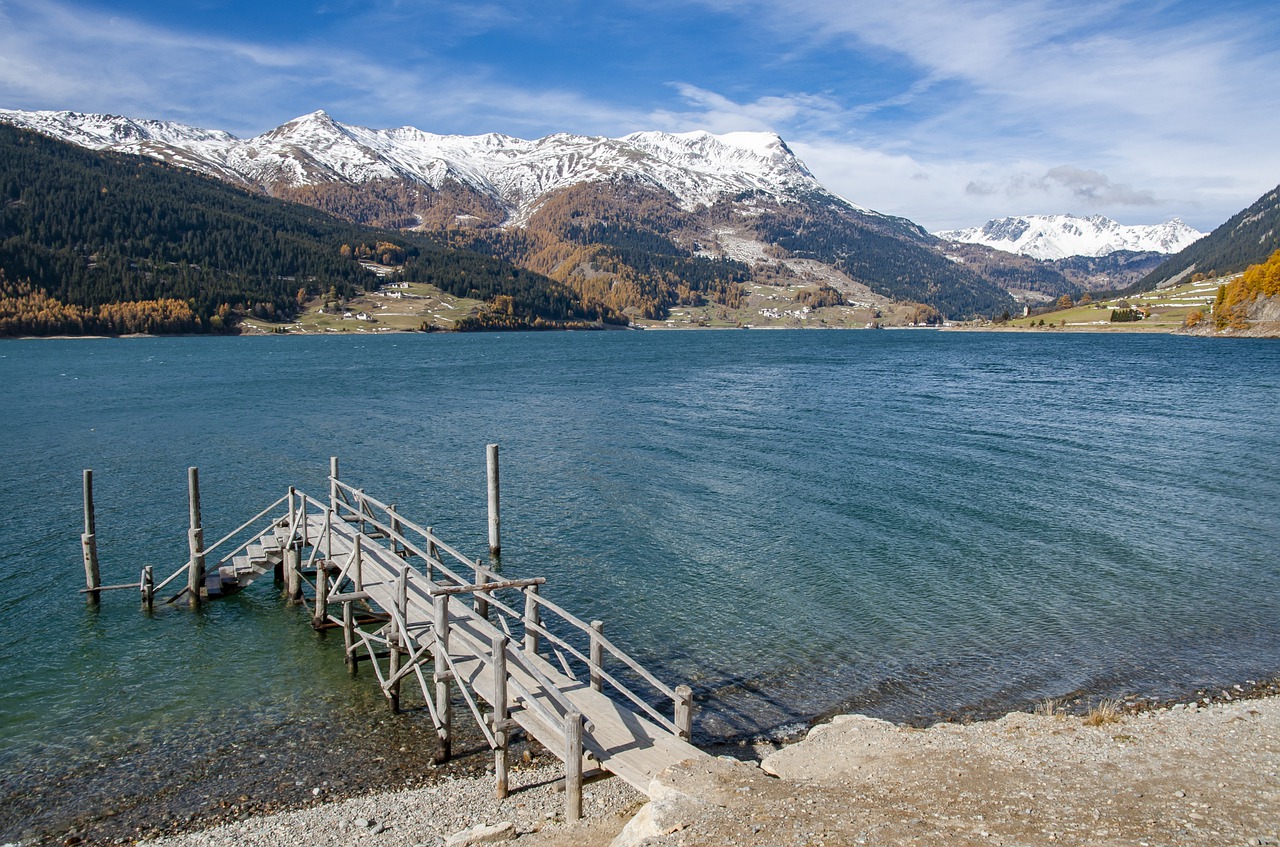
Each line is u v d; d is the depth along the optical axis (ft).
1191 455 165.07
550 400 278.87
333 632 83.51
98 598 92.02
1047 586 91.40
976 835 37.76
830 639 77.71
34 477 153.28
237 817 50.70
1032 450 172.14
